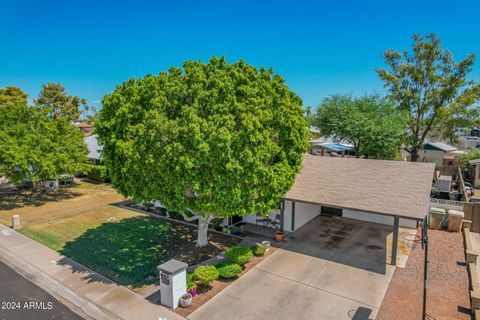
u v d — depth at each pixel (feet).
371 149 105.29
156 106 38.01
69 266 42.57
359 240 51.65
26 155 70.69
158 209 67.67
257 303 33.76
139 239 52.29
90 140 105.29
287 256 45.47
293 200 49.57
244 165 36.83
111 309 32.83
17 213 67.67
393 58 113.91
